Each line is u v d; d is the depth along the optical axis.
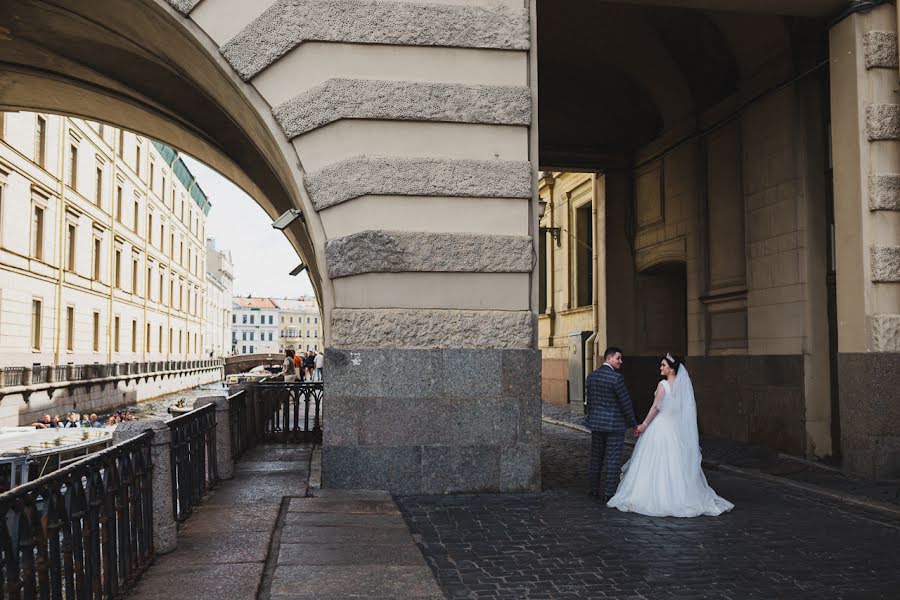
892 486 8.65
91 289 35.00
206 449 7.73
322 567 5.05
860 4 9.60
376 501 7.30
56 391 27.34
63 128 30.75
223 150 12.59
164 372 47.09
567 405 21.75
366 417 7.96
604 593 4.77
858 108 9.59
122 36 9.93
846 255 9.73
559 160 16.91
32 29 10.16
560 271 23.23
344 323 8.02
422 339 8.05
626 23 13.91
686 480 7.16
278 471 9.01
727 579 5.09
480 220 8.27
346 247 8.05
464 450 8.02
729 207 13.05
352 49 8.23
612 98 16.64
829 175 10.92
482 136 8.34
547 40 14.66
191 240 64.56
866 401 9.30
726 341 13.16
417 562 5.20
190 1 8.20
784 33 11.23
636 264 16.91
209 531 5.95
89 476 4.00
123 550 4.50
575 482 8.93
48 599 3.35
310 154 8.21
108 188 37.75
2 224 24.92
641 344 16.86
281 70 8.23
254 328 150.25
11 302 25.62
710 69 13.64
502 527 6.50
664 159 15.50
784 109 11.38
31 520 3.21
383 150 8.19
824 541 6.16
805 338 10.86
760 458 10.89
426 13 8.28
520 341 8.20
